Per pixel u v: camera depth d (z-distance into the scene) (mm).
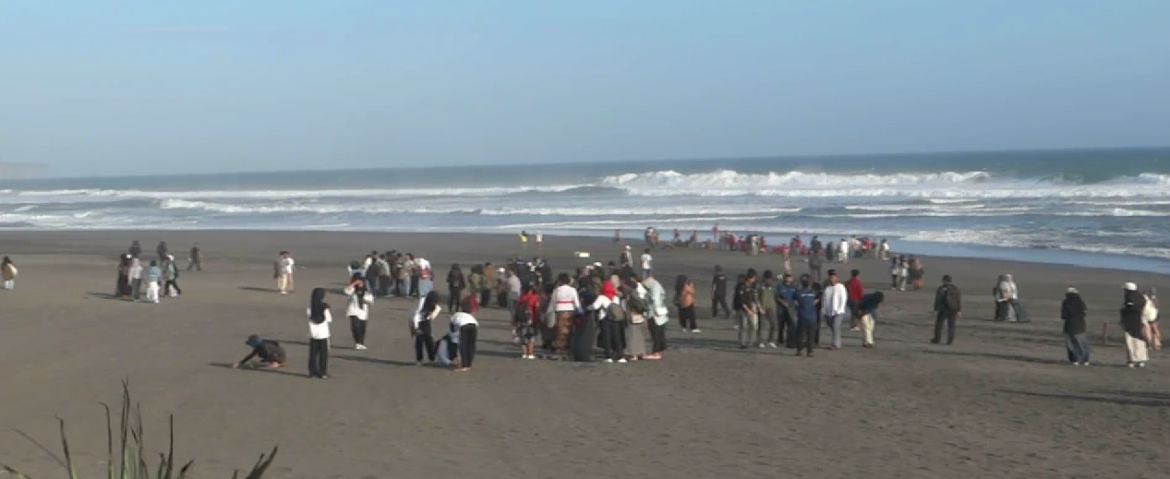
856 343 22641
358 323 20328
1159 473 10992
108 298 30062
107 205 101688
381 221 74875
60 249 53594
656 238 51719
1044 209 65688
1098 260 43469
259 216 83375
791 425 13484
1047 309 29922
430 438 12383
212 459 10945
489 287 30531
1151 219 57719
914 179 97562
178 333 22516
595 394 15617
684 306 24094
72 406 14281
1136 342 19156
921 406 14953
